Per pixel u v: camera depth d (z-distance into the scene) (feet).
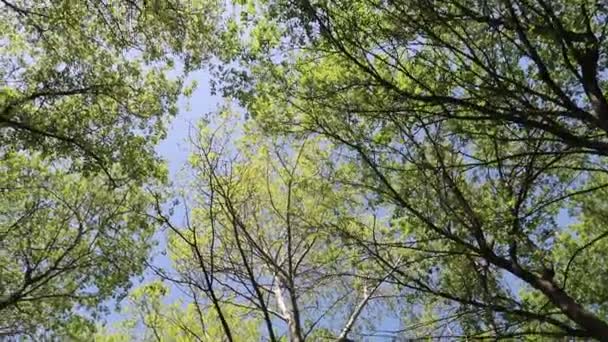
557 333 23.72
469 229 26.94
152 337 36.45
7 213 38.68
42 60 35.76
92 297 36.50
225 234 32.12
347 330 33.30
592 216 34.58
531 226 27.02
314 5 24.59
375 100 26.30
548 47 23.81
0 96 32.48
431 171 28.37
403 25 24.12
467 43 22.85
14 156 37.93
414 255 30.09
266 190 34.14
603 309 32.58
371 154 29.12
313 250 35.29
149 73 37.68
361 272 33.24
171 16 36.01
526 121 21.63
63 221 38.70
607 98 26.21
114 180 36.06
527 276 26.40
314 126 29.99
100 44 36.65
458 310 27.45
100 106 36.29
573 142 21.18
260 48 28.55
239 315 36.45
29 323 36.70
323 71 28.32
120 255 37.73
